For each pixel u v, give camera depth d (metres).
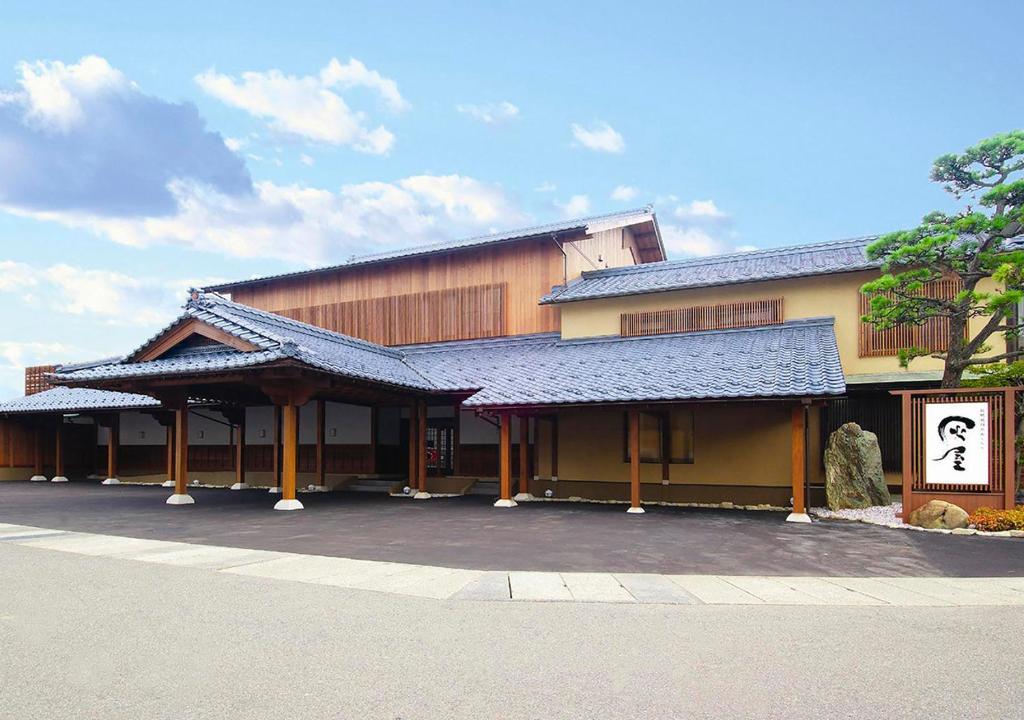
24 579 7.53
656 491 17.00
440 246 25.36
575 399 14.28
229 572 7.96
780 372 13.58
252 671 4.61
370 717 3.88
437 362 20.06
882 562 8.78
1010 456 11.33
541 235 20.73
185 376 14.52
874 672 4.64
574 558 9.02
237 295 26.03
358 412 21.25
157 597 6.68
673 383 14.12
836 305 16.66
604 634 5.52
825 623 5.90
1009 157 11.95
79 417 26.64
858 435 13.97
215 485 23.03
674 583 7.50
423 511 14.68
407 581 7.50
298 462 22.06
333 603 6.48
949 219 12.52
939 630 5.69
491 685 4.38
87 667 4.68
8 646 5.14
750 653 5.05
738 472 16.30
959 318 12.57
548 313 20.86
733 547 9.89
